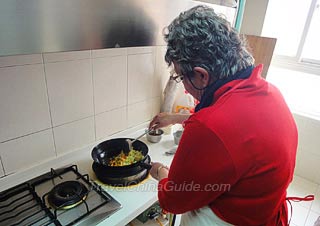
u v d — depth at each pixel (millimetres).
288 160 659
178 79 749
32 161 1090
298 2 1816
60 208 879
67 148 1207
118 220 866
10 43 455
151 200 982
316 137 1855
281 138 627
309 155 1930
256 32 1845
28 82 965
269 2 1747
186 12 661
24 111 991
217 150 557
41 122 1062
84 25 549
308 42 1864
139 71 1397
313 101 2020
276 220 780
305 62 1888
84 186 993
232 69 621
